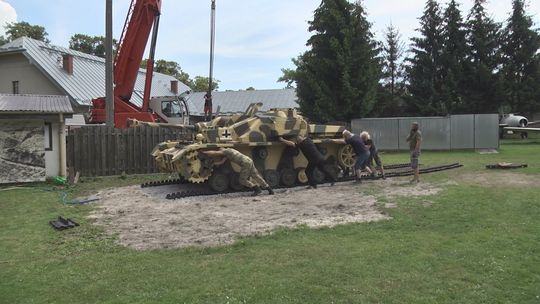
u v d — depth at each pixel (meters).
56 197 12.07
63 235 7.89
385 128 26.70
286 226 8.19
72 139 15.91
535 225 7.82
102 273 5.84
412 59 37.16
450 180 13.62
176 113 24.28
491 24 37.25
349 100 29.70
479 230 7.59
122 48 20.20
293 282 5.38
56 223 8.68
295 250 6.65
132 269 5.97
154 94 40.75
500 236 7.18
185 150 12.04
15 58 30.45
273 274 5.67
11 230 8.31
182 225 8.50
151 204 10.88
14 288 5.38
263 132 13.41
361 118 29.38
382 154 25.56
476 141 25.19
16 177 14.46
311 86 30.42
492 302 4.79
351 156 15.13
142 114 19.89
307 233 7.62
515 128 31.77
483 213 8.80
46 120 15.12
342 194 11.74
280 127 13.57
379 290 5.11
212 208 10.18
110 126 16.55
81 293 5.21
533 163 18.03
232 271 5.81
